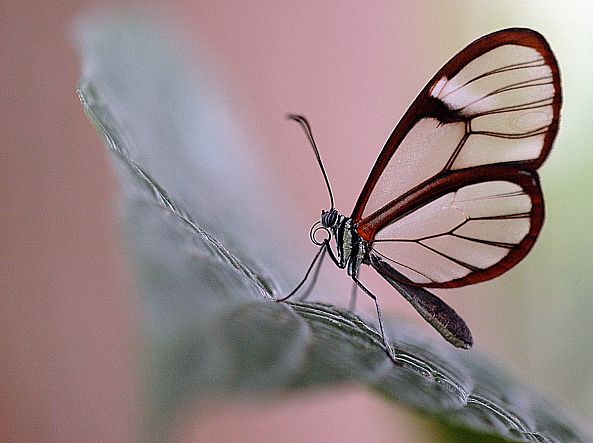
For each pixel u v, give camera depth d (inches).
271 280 5.9
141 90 6.9
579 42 9.4
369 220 6.7
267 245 7.1
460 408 5.6
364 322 5.7
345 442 9.6
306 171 11.1
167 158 6.5
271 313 5.6
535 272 8.6
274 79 11.1
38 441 9.4
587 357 8.4
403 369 5.5
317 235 7.1
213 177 7.2
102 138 5.5
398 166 6.6
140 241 6.0
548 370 8.5
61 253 9.8
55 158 9.8
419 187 6.6
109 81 6.4
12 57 9.8
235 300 5.7
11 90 9.8
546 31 9.5
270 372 5.9
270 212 7.9
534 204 6.4
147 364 6.1
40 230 9.8
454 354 6.5
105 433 9.5
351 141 11.2
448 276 6.7
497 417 5.5
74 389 9.6
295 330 5.7
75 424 9.5
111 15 7.3
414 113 6.5
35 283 9.7
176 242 5.8
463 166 6.5
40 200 9.8
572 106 8.8
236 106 8.5
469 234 6.6
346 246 6.7
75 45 6.9
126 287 6.2
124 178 5.6
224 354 5.9
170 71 7.4
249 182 7.8
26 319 9.6
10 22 9.7
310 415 9.6
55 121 9.9
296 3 10.9
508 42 6.2
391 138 6.6
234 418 9.4
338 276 8.7
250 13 11.1
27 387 9.5
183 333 6.0
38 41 9.8
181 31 7.7
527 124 6.3
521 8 10.1
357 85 11.2
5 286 9.6
